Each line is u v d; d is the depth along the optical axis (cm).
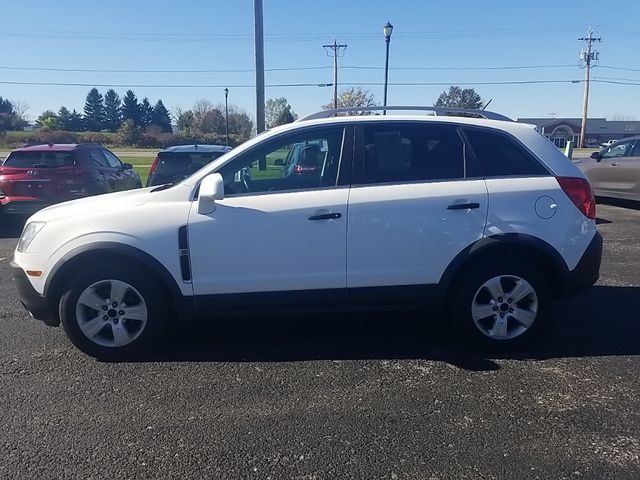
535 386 379
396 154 432
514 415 341
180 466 293
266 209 412
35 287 418
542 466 290
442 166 431
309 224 414
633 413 343
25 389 380
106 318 421
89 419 340
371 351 442
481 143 436
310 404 357
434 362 420
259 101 1506
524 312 432
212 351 444
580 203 431
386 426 330
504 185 425
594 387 377
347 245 417
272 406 355
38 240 418
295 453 304
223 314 427
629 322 502
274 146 432
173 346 454
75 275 418
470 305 430
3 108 11438
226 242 412
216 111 8419
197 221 411
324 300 426
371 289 425
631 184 1192
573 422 333
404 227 417
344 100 5575
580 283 437
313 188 424
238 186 427
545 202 424
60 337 475
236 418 341
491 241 418
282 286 420
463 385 382
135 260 415
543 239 423
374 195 418
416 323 501
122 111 11744
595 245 437
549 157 438
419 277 425
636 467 289
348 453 303
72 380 394
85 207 432
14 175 998
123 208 419
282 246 415
